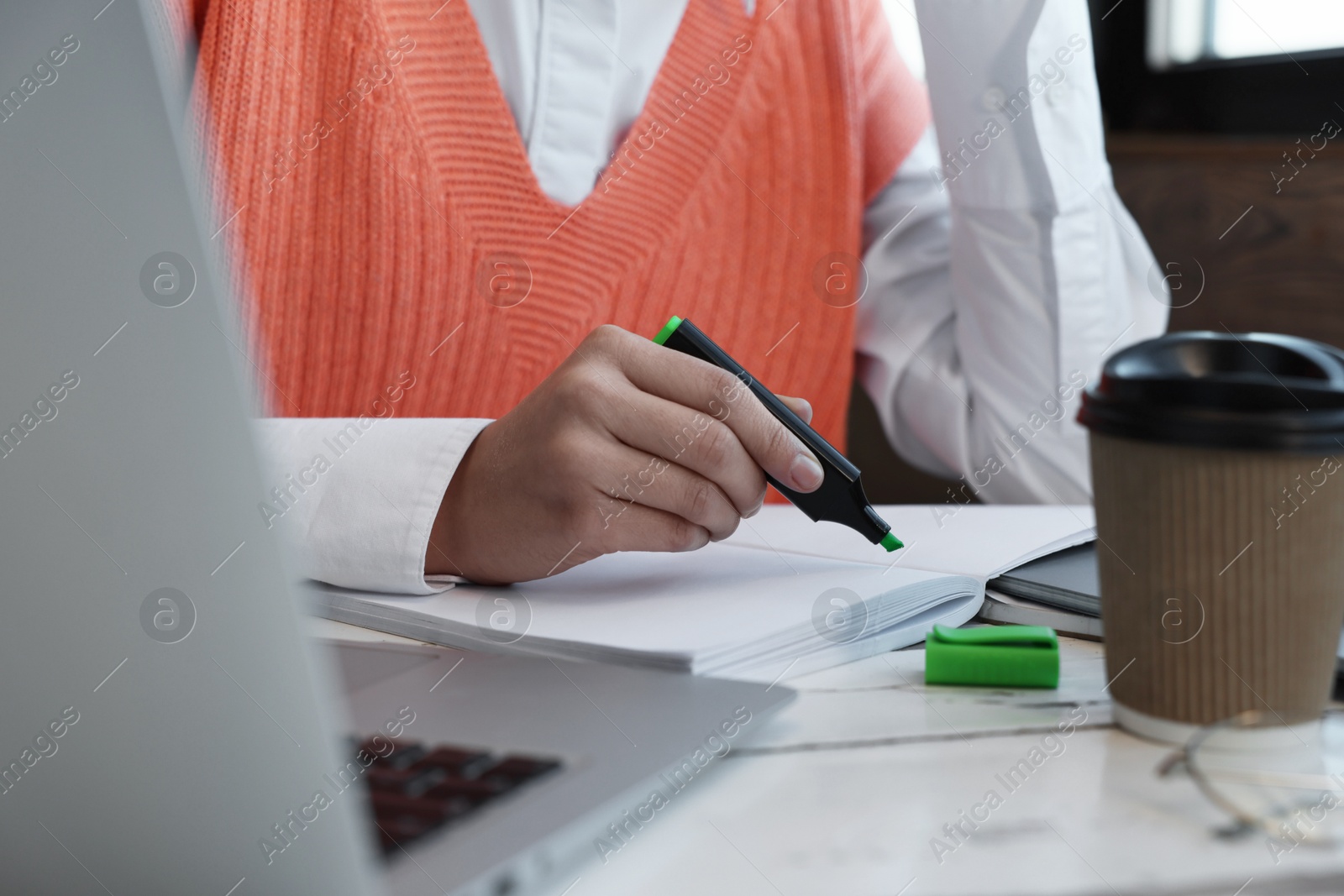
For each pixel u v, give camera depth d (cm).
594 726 32
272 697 21
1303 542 30
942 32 98
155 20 19
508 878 23
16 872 21
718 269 108
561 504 50
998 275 101
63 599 20
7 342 19
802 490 51
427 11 90
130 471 20
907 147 117
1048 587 47
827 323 113
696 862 26
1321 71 116
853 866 25
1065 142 96
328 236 90
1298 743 31
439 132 93
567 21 95
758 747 33
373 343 94
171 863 21
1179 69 128
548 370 102
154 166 19
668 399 52
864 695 38
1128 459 31
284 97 87
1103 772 30
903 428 118
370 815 25
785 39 105
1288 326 121
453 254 95
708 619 43
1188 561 31
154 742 21
